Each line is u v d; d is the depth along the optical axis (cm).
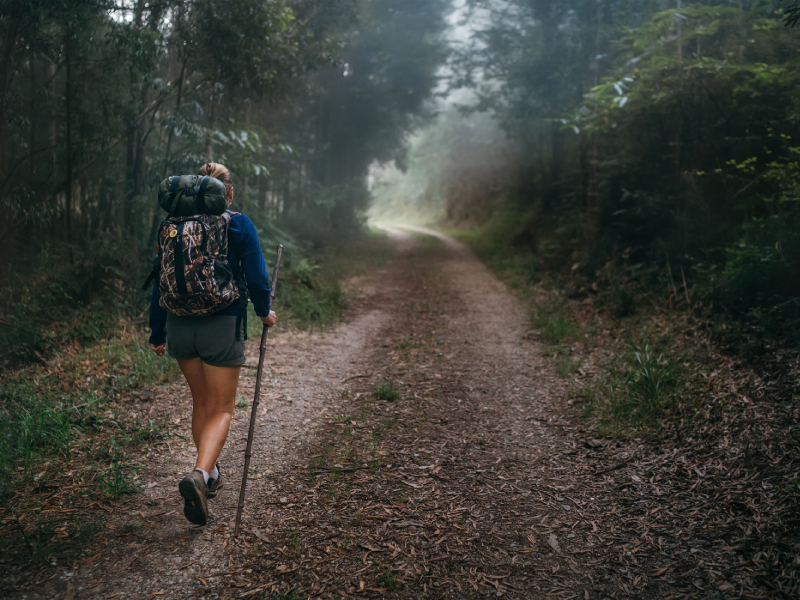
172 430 358
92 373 461
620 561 230
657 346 569
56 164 644
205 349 242
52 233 656
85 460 309
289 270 974
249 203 866
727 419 363
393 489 294
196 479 216
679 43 774
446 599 205
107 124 655
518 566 227
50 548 222
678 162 847
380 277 1332
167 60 780
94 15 581
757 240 590
